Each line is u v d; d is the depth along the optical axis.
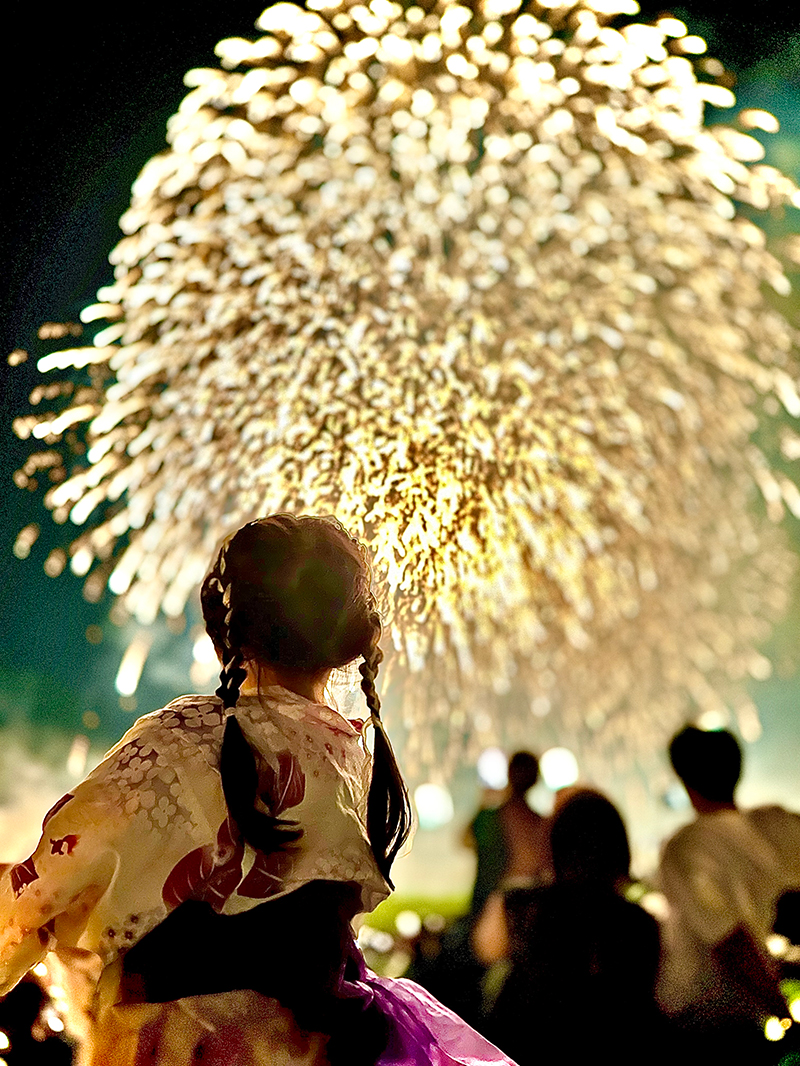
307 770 1.40
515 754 3.82
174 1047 1.29
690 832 2.82
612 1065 2.59
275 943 1.32
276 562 1.46
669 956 2.69
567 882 2.70
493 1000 2.77
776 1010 2.63
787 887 2.79
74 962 1.40
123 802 1.31
